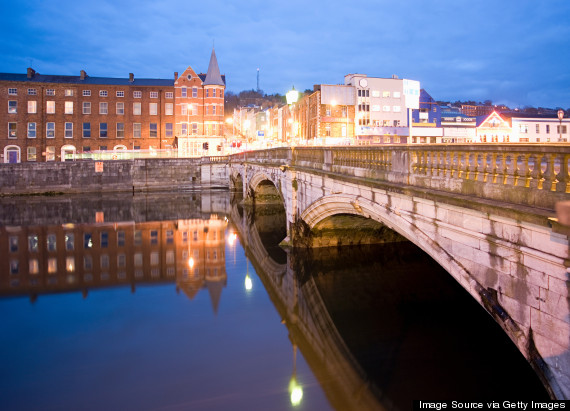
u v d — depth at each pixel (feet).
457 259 21.71
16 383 24.48
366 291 41.09
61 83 177.06
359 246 54.65
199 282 45.91
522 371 25.41
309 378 24.71
